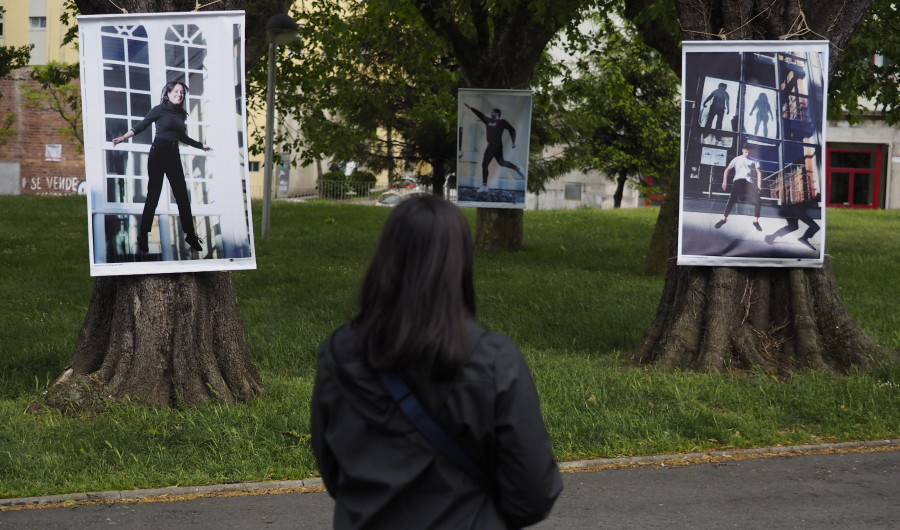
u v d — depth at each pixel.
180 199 6.71
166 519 4.79
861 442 6.21
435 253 2.05
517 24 16.84
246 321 10.18
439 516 2.00
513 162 16.88
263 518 4.82
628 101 30.61
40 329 9.66
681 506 5.04
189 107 6.70
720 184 8.16
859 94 15.88
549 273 14.64
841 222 26.34
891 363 7.85
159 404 6.67
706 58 8.12
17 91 42.62
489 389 2.01
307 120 23.23
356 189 38.00
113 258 6.59
